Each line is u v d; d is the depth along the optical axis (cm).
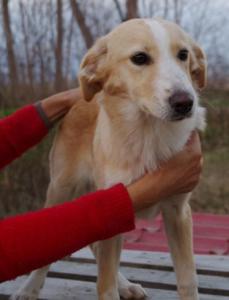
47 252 165
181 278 231
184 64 225
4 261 164
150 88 215
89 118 281
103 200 167
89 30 726
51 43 693
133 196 174
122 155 232
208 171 627
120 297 260
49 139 499
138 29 228
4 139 240
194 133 227
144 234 351
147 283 272
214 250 327
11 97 586
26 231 166
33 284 266
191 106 206
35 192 511
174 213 236
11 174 511
